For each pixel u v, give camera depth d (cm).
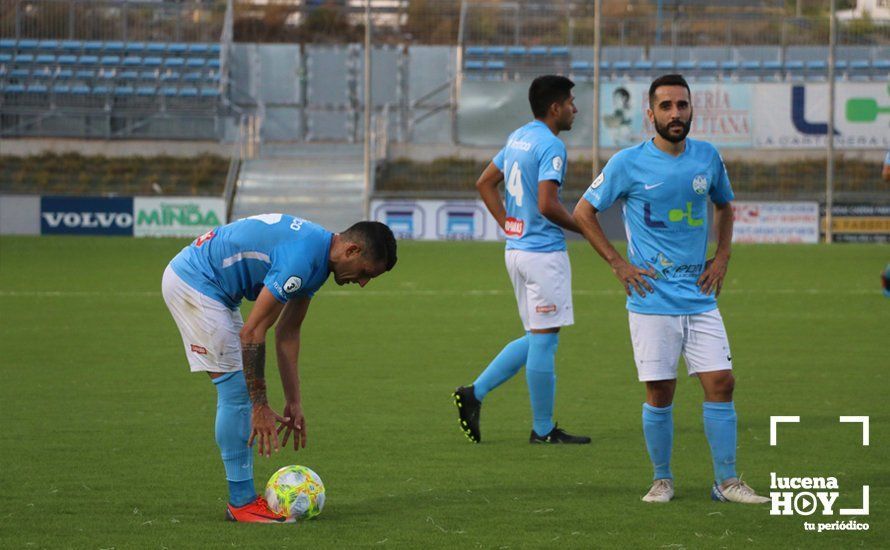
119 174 7150
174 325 3003
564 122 1664
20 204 6500
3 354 2488
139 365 2342
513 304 3581
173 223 6544
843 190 7094
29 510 1229
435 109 7688
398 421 1777
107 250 5550
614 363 2400
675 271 1264
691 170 1254
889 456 1512
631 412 1858
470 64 7931
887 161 2027
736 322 3116
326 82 8444
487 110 7300
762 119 7175
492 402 1975
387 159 7319
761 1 9344
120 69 7781
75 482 1360
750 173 7162
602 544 1097
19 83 7662
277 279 1125
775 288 4056
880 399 1962
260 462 1484
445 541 1108
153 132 7594
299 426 1200
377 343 2717
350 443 1611
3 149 7331
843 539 1119
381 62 8438
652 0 9069
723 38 8488
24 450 1542
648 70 7819
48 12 8112
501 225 1723
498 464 1480
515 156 1652
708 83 7175
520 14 8538
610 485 1359
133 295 3744
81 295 3738
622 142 7188
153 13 8331
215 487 1341
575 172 7012
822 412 1839
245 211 6831
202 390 2047
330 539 1116
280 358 1205
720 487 1281
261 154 7562
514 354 1605
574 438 1623
